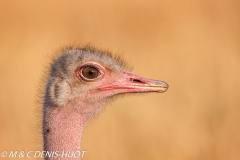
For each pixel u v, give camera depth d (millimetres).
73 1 33656
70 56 12992
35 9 32562
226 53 26719
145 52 27406
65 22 32062
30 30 29953
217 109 22875
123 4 33844
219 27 30656
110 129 20266
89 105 12969
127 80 13211
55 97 12812
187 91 23734
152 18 32656
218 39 29000
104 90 13109
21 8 32312
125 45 28844
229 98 23406
